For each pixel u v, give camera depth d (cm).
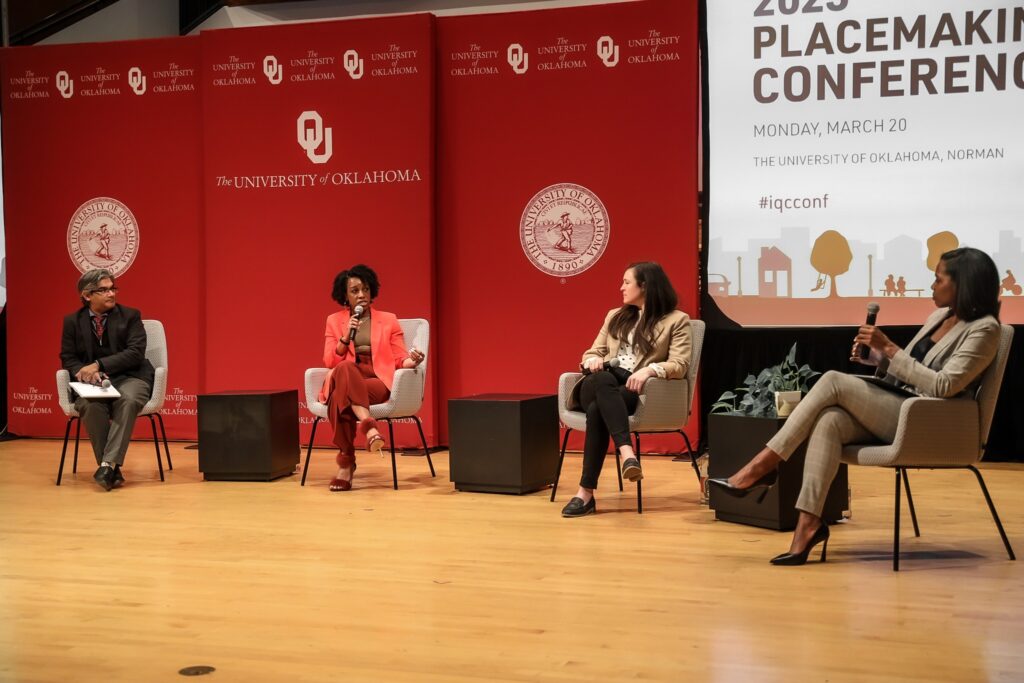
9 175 686
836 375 332
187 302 665
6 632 269
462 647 253
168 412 671
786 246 586
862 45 573
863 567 330
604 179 602
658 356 445
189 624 275
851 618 273
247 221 648
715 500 412
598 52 600
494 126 618
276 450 523
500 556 352
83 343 524
